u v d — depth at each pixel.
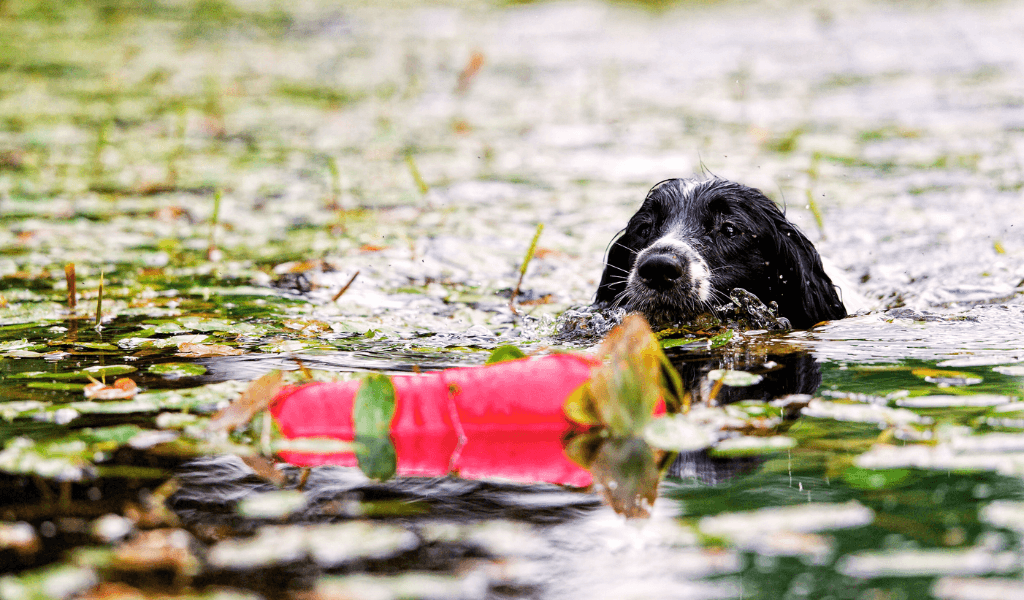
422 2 28.70
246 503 2.63
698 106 14.27
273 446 3.11
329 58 19.14
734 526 2.46
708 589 2.17
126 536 2.44
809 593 2.13
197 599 2.10
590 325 5.16
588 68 18.12
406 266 6.66
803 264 5.62
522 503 2.69
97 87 15.60
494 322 5.25
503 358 3.66
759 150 11.02
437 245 7.30
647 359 3.30
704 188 5.79
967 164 9.88
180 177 9.75
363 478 2.88
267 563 2.29
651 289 5.17
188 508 2.62
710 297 5.21
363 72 17.66
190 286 5.93
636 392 3.24
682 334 4.97
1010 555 2.27
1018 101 13.39
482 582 2.20
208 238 7.36
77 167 10.13
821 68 17.36
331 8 27.14
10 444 3.09
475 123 13.28
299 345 4.54
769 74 17.00
